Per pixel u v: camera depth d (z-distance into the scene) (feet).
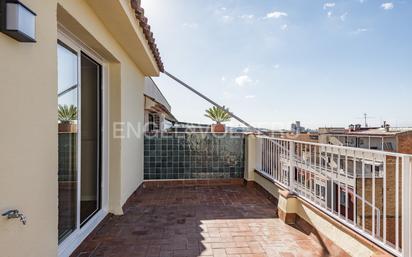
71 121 10.48
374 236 8.19
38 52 6.17
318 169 11.54
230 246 10.57
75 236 10.53
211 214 14.49
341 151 10.12
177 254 9.93
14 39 5.26
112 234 11.74
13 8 4.80
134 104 18.21
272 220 13.52
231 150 22.71
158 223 13.10
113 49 12.94
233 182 22.54
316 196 11.64
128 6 10.71
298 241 11.03
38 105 6.18
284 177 15.07
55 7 7.00
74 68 10.72
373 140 40.91
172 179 22.08
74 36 10.12
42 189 6.37
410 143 40.06
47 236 6.62
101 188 13.82
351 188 10.05
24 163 5.65
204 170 22.40
